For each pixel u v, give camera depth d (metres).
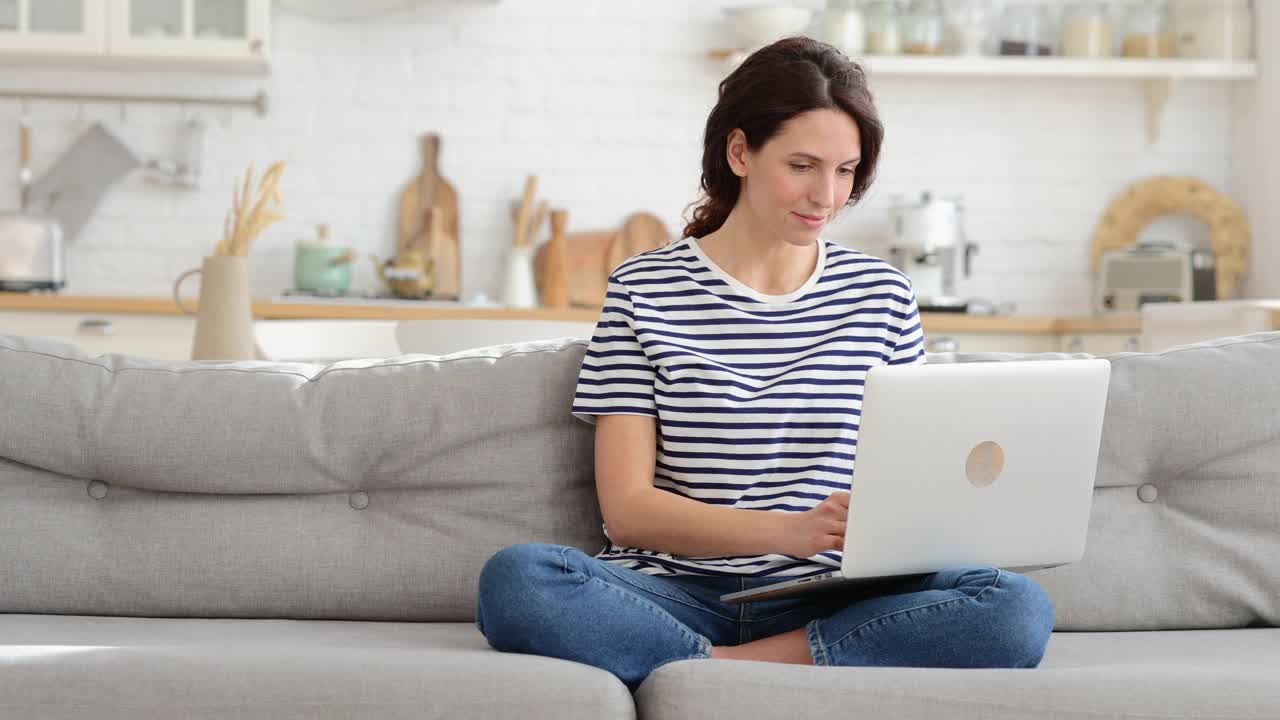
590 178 4.59
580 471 1.89
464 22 4.55
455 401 1.87
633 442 1.71
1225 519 1.92
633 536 1.66
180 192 4.50
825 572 1.66
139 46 4.18
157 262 4.50
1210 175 4.68
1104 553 1.89
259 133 4.52
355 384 1.89
